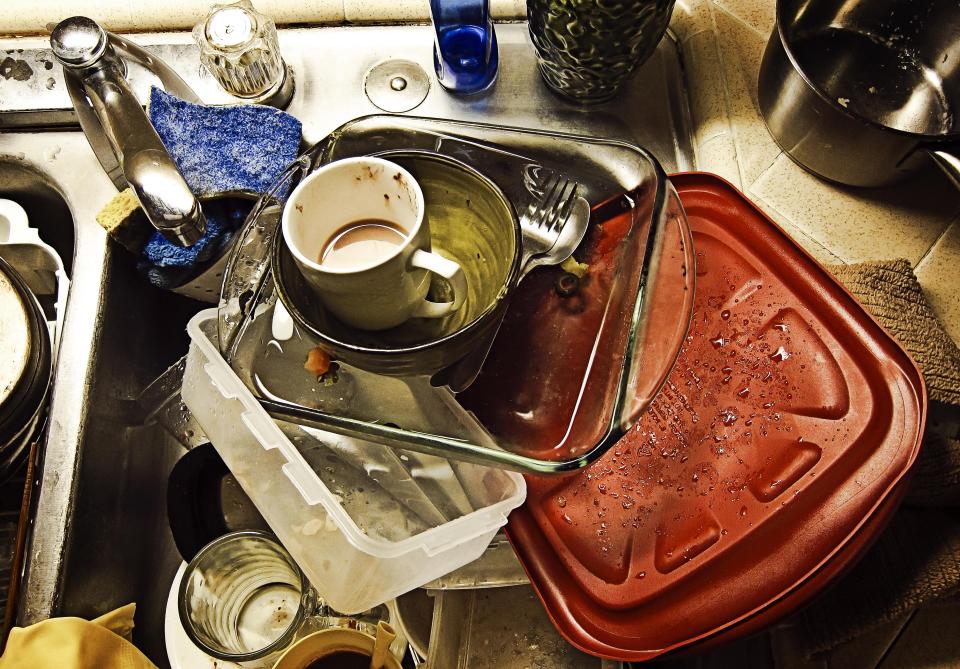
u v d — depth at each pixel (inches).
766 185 29.1
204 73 30.3
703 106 29.9
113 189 29.0
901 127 29.4
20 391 25.9
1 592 27.2
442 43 28.6
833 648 30.4
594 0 23.1
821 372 23.6
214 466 28.6
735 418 23.6
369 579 21.4
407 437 20.6
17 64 29.9
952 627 30.8
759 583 21.8
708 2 31.1
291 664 23.5
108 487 27.5
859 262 27.7
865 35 30.6
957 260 28.4
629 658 21.8
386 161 19.2
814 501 22.3
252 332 22.8
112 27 30.9
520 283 23.7
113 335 28.1
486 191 20.7
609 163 24.0
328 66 30.7
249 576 27.3
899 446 22.3
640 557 22.8
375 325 20.3
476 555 23.4
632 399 21.0
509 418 22.4
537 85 30.4
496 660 28.0
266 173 27.3
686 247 22.9
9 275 26.8
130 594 28.2
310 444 23.2
